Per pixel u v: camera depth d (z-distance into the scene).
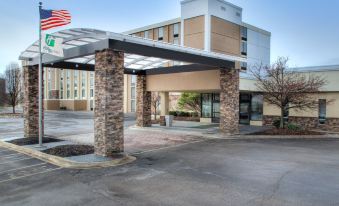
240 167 10.81
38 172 10.30
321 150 14.19
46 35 13.73
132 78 50.34
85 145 14.34
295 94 20.36
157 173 10.09
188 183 8.94
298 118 23.86
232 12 42.44
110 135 12.36
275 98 21.53
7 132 21.98
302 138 18.39
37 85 17.81
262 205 7.15
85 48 13.23
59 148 13.56
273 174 9.83
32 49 15.91
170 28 44.28
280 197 7.66
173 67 22.11
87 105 62.16
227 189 8.34
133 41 12.84
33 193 8.20
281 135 19.03
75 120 34.81
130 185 8.79
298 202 7.30
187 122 29.34
